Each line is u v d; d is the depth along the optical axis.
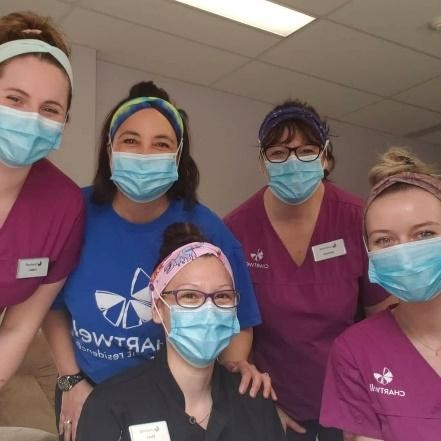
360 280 1.74
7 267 1.32
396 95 4.27
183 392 1.33
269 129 1.71
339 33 3.20
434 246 1.22
